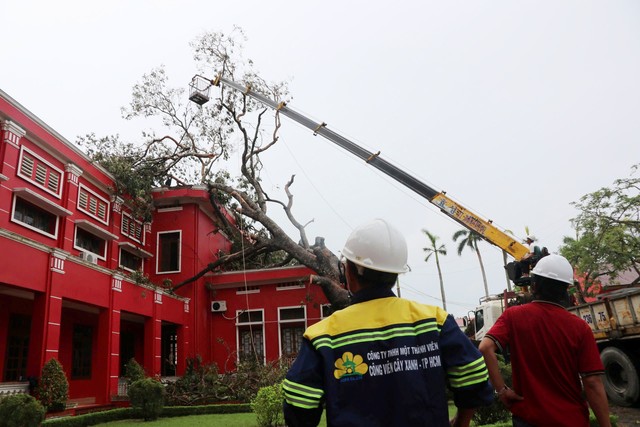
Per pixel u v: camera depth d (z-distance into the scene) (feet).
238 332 81.10
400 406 6.15
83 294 50.90
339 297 65.77
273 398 34.65
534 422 9.89
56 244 54.34
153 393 45.93
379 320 6.71
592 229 69.87
